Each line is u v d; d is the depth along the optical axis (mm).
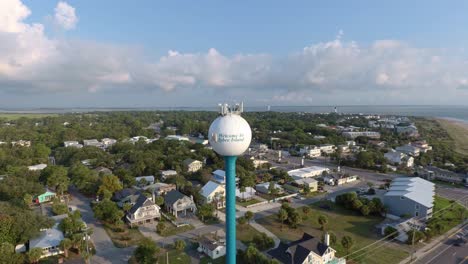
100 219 61438
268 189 79625
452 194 82188
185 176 91812
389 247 51281
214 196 71750
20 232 46969
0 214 48000
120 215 58875
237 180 85875
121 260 46156
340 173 97438
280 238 54375
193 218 63000
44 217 52219
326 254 44875
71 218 54375
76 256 47219
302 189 82375
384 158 113688
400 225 56719
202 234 55406
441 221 61969
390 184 82250
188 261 46125
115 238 53688
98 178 81188
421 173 99688
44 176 78875
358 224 61344
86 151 114625
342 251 49406
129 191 73188
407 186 74188
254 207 70312
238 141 32188
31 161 103500
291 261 42250
